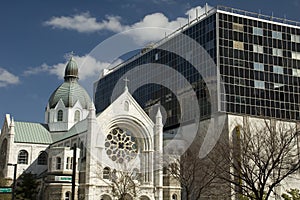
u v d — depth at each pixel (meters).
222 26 89.50
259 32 93.62
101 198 77.88
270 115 89.75
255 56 91.69
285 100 92.38
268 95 90.88
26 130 106.94
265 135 62.16
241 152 56.47
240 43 90.69
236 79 88.31
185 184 66.94
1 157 106.12
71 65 117.44
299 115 92.81
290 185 80.94
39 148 104.62
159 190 80.19
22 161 102.62
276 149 52.72
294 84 94.56
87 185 75.50
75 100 112.38
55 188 79.88
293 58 95.88
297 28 98.12
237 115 85.56
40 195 87.94
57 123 110.81
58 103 111.81
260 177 50.09
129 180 73.06
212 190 68.38
